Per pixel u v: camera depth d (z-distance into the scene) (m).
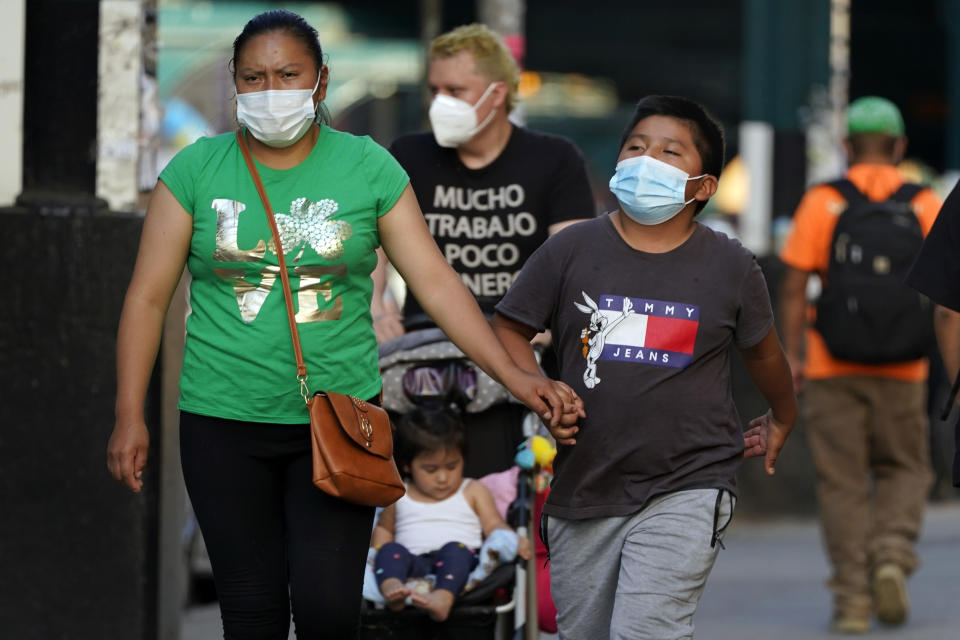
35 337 16.25
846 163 34.94
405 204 11.93
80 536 16.38
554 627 15.45
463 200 15.38
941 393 34.75
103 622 16.41
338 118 63.19
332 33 63.81
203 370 11.67
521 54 30.48
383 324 15.70
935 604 23.58
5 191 18.59
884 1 78.00
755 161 35.66
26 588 16.34
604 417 12.19
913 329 21.17
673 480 12.16
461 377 14.86
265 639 12.04
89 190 16.64
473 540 14.59
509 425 15.04
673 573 11.91
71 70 16.58
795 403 13.28
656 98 12.51
